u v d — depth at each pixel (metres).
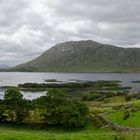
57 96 88.31
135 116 73.94
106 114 85.19
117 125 68.12
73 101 86.06
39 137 34.81
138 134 37.69
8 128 75.44
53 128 76.06
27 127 77.50
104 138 35.19
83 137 35.56
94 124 77.12
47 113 79.75
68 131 72.56
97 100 153.25
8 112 82.12
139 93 151.50
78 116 76.31
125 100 140.62
